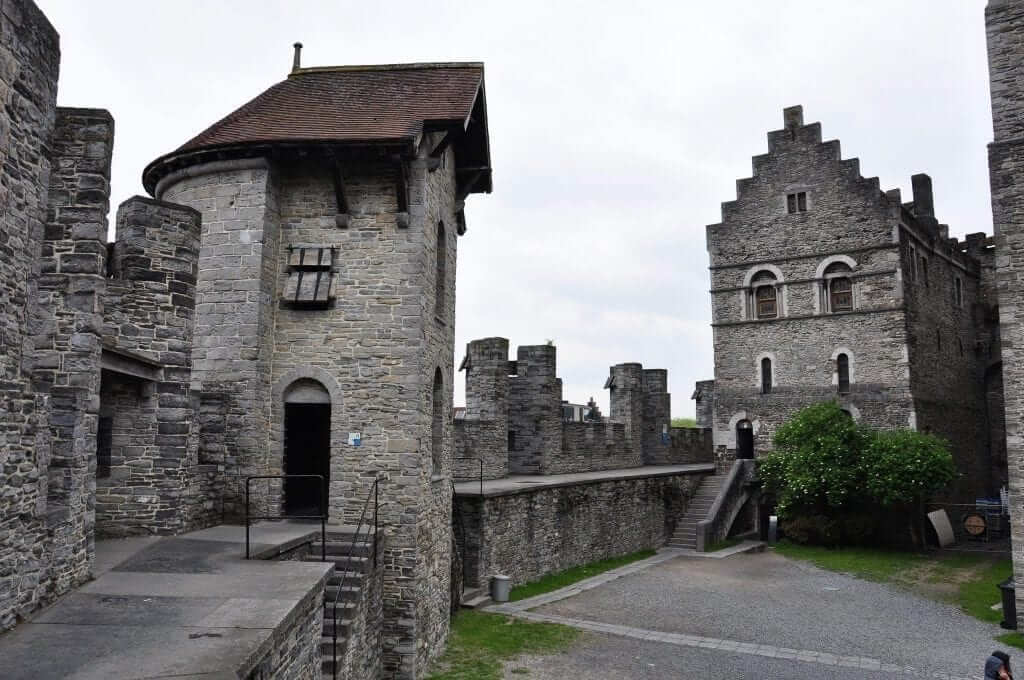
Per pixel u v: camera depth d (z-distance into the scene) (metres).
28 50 7.73
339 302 14.14
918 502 26.33
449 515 16.33
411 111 14.78
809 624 16.14
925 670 13.30
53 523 8.19
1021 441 15.84
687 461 37.84
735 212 31.98
